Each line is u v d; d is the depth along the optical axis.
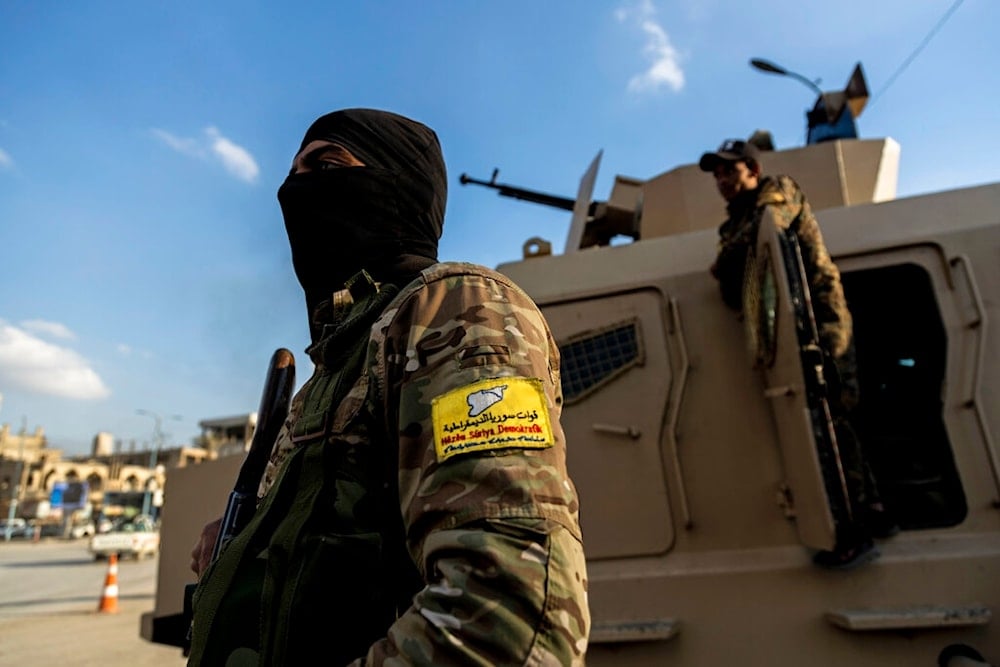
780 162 3.39
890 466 2.74
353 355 0.96
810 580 2.04
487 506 0.71
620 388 2.41
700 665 2.03
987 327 2.16
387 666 0.68
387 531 0.85
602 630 2.03
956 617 1.84
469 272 0.92
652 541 2.23
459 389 0.78
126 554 22.70
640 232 3.64
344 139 1.19
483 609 0.66
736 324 2.41
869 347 3.10
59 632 7.48
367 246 1.14
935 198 2.36
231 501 1.33
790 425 2.04
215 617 0.88
